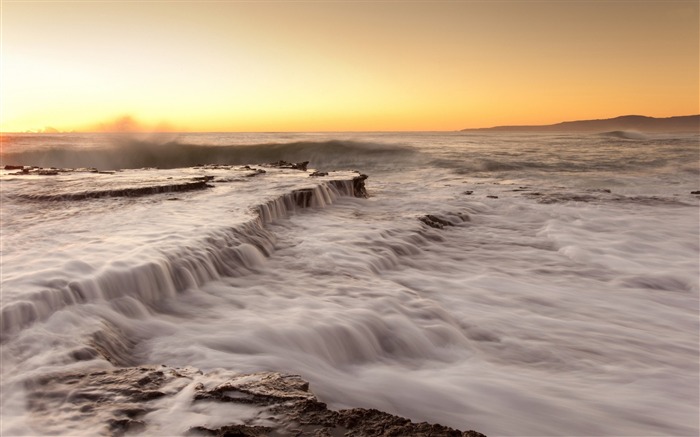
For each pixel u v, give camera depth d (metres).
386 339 5.38
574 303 7.20
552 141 77.19
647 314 6.84
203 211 9.36
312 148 40.22
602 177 26.89
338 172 18.73
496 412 3.94
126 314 5.03
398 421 3.14
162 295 5.71
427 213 13.46
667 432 3.79
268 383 3.54
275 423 3.02
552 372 4.94
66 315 4.55
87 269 5.38
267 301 6.04
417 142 76.00
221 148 39.00
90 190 11.25
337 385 4.21
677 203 16.59
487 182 24.53
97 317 4.65
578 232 12.09
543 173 29.41
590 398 4.32
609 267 9.23
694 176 26.67
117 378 3.57
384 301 6.25
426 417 3.80
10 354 3.88
